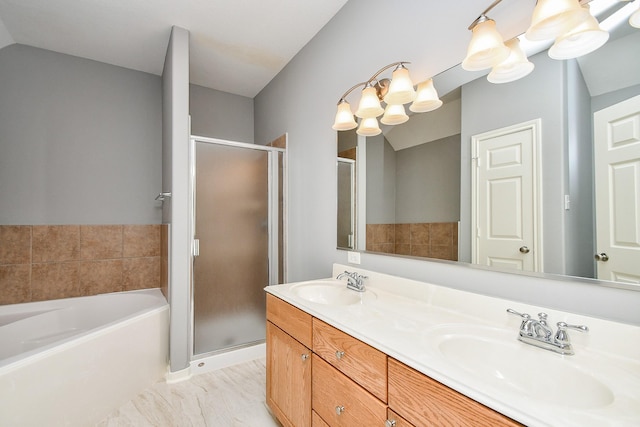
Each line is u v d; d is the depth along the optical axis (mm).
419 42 1496
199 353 2262
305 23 2217
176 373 2104
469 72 1273
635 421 569
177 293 2127
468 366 955
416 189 1508
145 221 2883
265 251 2609
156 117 2977
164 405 1823
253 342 2506
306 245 2453
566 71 966
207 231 2328
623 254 850
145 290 2812
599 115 894
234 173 2465
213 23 2197
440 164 1395
